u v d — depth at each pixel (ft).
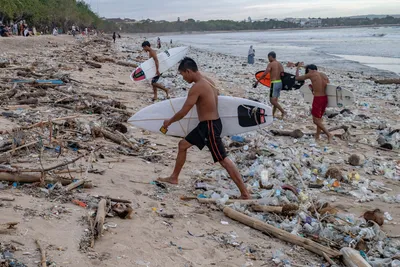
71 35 245.45
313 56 147.95
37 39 131.75
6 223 13.80
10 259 12.05
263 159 26.32
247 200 19.42
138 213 17.17
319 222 17.74
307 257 15.42
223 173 23.68
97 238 14.47
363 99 57.98
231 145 29.50
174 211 18.07
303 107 48.29
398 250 16.30
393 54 151.33
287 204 18.74
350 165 27.86
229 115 21.15
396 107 52.21
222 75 80.18
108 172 21.45
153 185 20.72
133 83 57.21
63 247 13.33
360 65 114.62
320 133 35.01
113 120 31.30
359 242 16.31
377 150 32.07
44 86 41.57
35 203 16.17
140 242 14.76
